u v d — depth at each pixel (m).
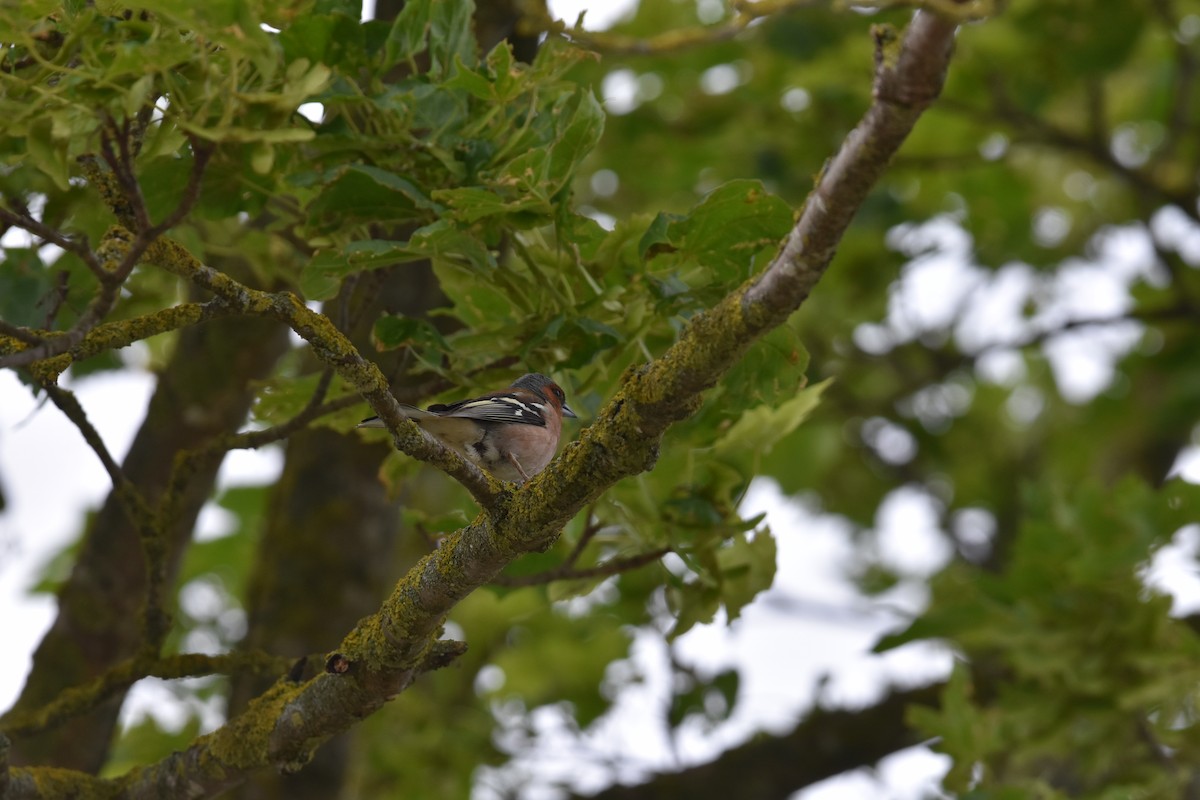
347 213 8.18
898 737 16.25
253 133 6.00
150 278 9.78
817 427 22.16
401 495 13.05
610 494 8.75
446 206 7.94
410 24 8.03
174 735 14.95
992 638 12.11
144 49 5.82
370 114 8.09
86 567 12.09
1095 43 18.42
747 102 19.42
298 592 12.58
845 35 17.94
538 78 7.75
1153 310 20.92
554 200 7.89
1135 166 21.28
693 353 6.21
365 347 10.96
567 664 17.14
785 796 15.98
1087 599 12.02
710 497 9.09
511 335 8.32
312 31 7.75
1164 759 11.93
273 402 9.36
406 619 7.31
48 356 6.01
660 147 19.33
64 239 5.96
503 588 8.84
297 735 7.91
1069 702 11.84
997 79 19.45
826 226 5.50
